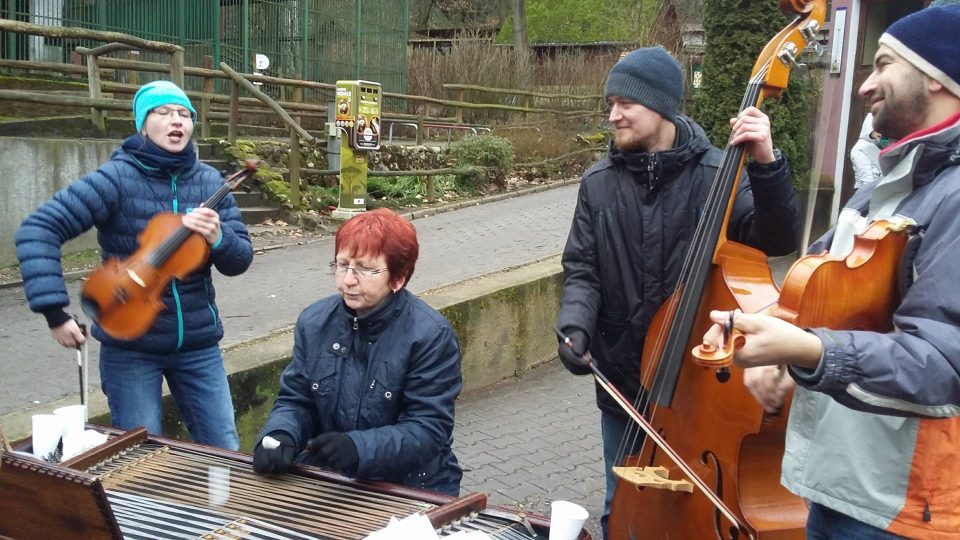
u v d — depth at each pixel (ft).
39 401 13.30
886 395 5.01
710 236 8.20
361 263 7.71
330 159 35.68
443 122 51.16
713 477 7.86
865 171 13.75
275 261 25.22
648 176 9.14
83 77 41.96
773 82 8.41
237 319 18.33
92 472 6.98
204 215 9.81
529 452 15.23
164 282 9.72
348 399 7.94
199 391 10.64
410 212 34.24
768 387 6.53
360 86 31.68
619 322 9.55
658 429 8.52
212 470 7.13
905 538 5.51
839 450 5.79
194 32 48.08
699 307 8.29
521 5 82.28
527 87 59.82
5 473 5.67
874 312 5.68
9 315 18.98
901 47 5.58
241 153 32.63
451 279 21.21
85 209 9.81
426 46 80.28
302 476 7.07
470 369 18.31
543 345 20.57
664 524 8.32
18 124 28.07
